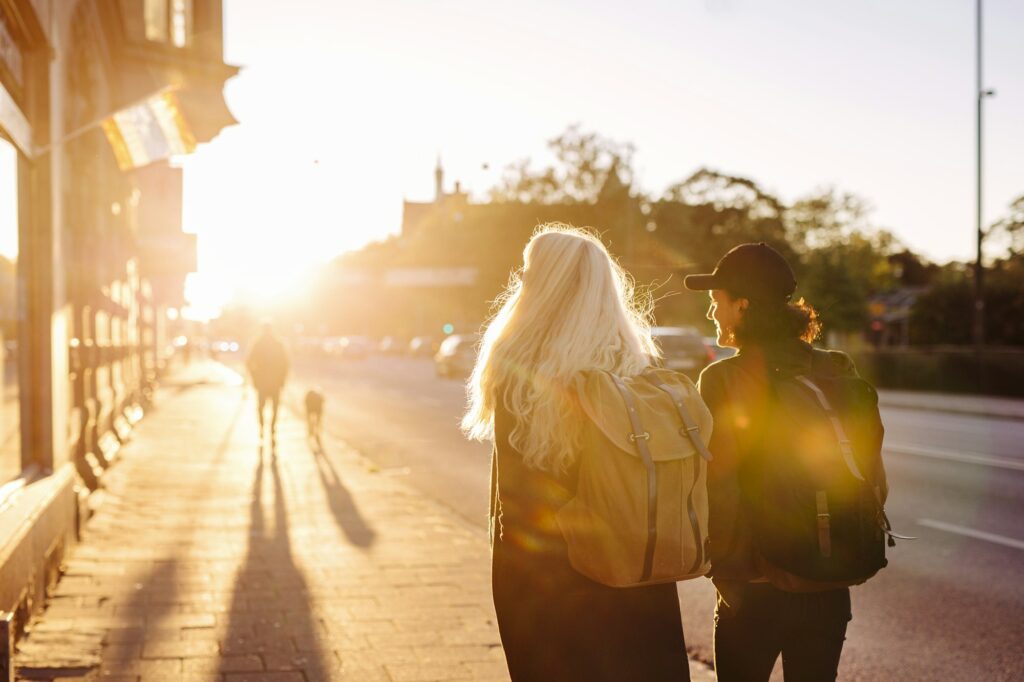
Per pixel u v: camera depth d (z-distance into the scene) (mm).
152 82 13227
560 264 2430
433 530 8172
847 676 4887
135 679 4543
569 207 61469
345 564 6883
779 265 2924
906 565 7141
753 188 59656
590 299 2410
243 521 8562
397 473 12125
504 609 2342
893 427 17828
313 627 5359
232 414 21078
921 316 40781
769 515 2682
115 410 14453
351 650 4969
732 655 2889
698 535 2232
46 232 6605
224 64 13609
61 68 7109
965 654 5184
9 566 4703
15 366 6051
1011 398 25781
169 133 8797
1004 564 7133
